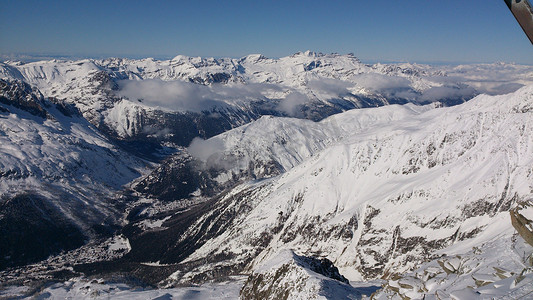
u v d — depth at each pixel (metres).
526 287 17.69
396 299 25.56
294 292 56.75
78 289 131.12
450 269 26.14
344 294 52.09
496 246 26.52
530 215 22.97
